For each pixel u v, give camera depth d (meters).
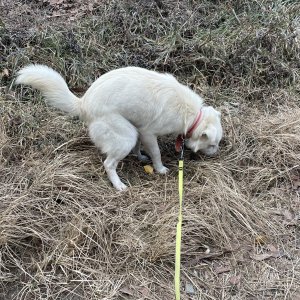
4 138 1.95
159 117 1.77
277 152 1.99
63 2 2.71
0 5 2.63
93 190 1.77
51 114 2.10
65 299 1.45
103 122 1.73
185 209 1.72
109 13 2.57
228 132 2.07
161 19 2.59
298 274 1.55
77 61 2.31
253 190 1.87
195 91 2.31
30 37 2.39
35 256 1.57
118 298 1.45
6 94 2.14
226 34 2.54
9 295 1.45
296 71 2.41
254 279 1.53
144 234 1.64
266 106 2.26
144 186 1.84
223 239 1.64
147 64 2.36
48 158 1.90
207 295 1.47
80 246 1.58
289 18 2.62
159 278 1.52
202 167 1.92
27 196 1.71
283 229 1.71
